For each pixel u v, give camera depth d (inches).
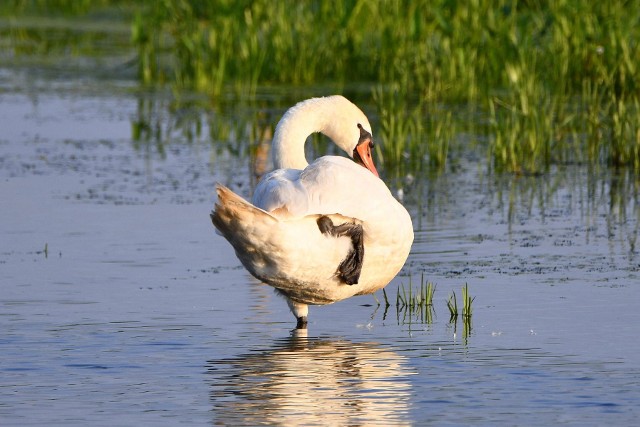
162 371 354.3
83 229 568.7
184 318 418.0
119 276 481.7
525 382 339.6
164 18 1178.6
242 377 347.6
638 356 364.2
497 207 616.4
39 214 603.2
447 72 956.6
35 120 900.0
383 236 382.9
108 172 715.4
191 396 330.3
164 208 618.5
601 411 313.7
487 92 920.3
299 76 1055.6
